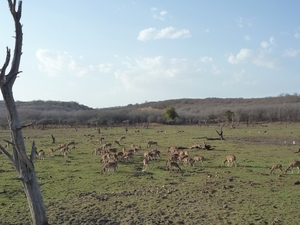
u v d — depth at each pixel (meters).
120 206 16.98
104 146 42.47
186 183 21.61
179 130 78.50
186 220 14.85
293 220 14.38
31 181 12.99
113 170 26.47
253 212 15.57
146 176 24.22
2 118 103.62
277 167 24.66
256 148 41.09
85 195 19.16
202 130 77.19
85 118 115.38
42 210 13.16
